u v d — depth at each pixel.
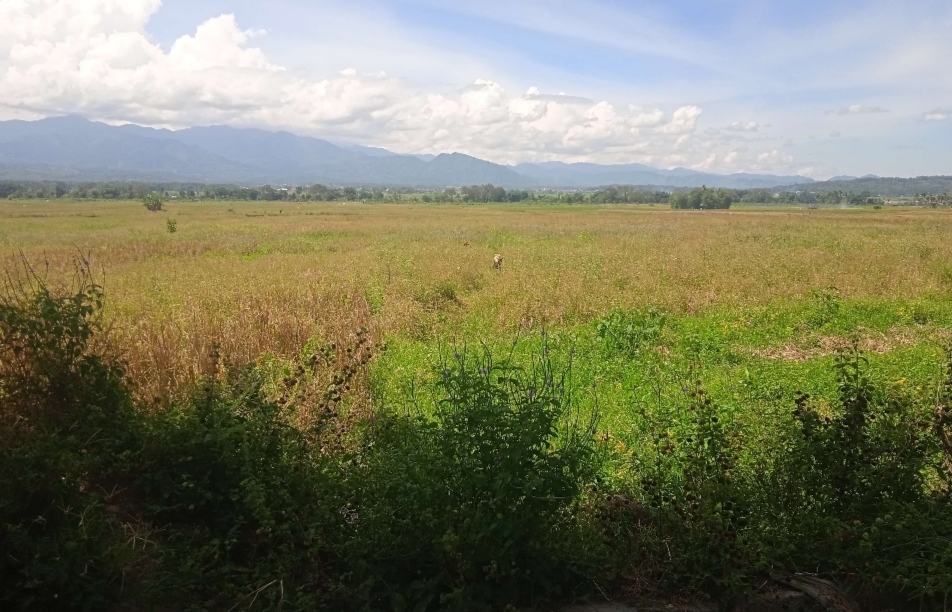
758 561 3.84
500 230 39.34
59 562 3.26
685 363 8.95
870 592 3.79
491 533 3.61
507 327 11.10
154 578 3.54
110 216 60.53
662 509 4.14
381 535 3.74
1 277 16.39
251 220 54.88
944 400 4.89
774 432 5.05
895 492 4.11
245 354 8.28
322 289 13.80
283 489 3.99
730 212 87.12
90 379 4.49
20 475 3.52
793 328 11.16
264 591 3.53
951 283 15.28
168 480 4.08
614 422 6.62
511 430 3.79
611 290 14.17
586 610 3.77
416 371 8.13
